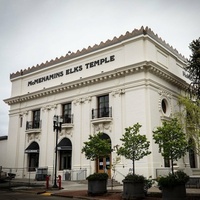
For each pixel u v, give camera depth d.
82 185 24.25
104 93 29.09
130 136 17.70
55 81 34.34
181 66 33.28
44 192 20.02
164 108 28.92
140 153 18.91
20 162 35.88
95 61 30.83
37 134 34.75
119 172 25.67
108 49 29.86
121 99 27.62
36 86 36.53
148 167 24.22
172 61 31.41
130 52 27.98
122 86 27.72
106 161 27.50
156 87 27.42
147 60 26.52
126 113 26.83
